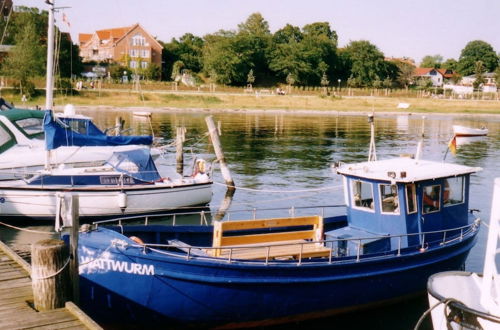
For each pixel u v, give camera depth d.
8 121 20.14
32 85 68.56
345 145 42.75
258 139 45.97
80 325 8.03
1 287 9.41
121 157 18.89
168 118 63.47
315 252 11.12
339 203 22.64
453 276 9.87
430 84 130.88
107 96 77.31
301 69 114.19
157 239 11.64
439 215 12.06
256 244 11.25
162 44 111.00
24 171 18.44
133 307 9.77
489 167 33.06
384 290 11.26
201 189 19.83
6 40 78.81
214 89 97.12
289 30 133.88
